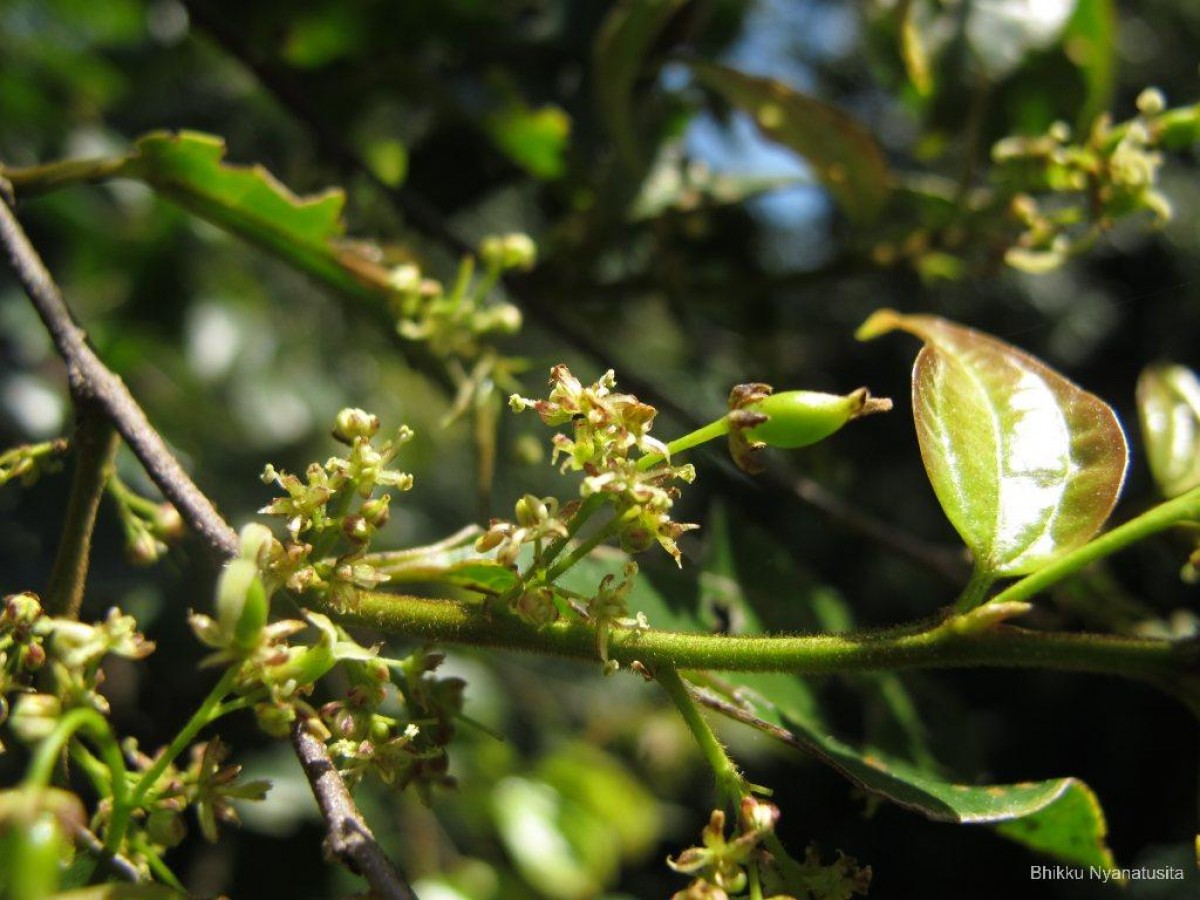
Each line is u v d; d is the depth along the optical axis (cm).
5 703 10
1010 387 11
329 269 18
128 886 8
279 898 24
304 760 9
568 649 10
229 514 25
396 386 44
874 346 62
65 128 30
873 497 60
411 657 10
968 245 22
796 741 11
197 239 34
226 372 37
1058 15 22
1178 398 16
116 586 19
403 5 24
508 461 22
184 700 21
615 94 22
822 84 55
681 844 55
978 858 64
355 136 27
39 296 12
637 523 10
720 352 30
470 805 30
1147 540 15
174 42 30
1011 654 10
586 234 24
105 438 12
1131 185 19
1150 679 10
